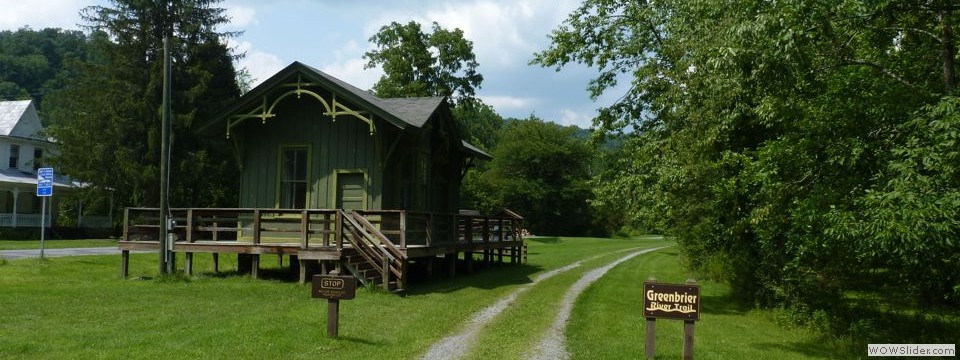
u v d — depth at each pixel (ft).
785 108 37.65
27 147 138.10
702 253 73.15
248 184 63.16
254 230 54.19
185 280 52.60
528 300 50.47
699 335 38.50
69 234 127.03
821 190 35.32
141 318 35.42
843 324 43.75
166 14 121.49
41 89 227.61
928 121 31.63
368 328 34.88
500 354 30.73
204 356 26.99
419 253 54.85
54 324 33.14
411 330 35.32
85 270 60.59
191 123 117.91
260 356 27.45
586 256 116.06
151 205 119.24
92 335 30.60
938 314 49.11
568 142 263.90
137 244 56.90
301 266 51.83
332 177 61.11
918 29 37.24
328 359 27.68
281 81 58.44
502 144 267.59
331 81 56.95
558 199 258.16
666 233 75.51
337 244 51.06
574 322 40.47
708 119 48.24
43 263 62.13
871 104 36.40
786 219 39.47
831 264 42.45
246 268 62.49
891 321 45.32
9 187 122.83
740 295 59.67
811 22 32.55
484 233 77.20
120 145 116.37
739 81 38.29
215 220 55.88
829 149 35.76
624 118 68.23
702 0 45.50
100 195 119.14
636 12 67.92
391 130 61.77
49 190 65.41
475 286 59.21
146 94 116.16
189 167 117.19
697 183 50.72
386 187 60.49
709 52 38.86
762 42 33.78
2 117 136.36
